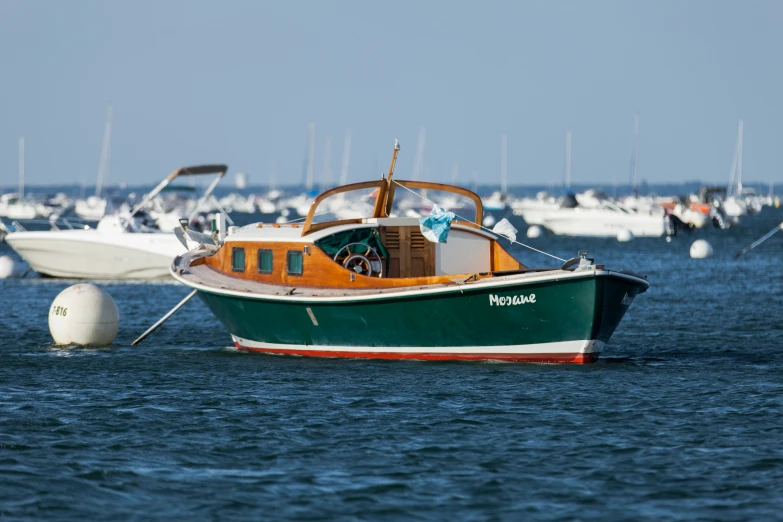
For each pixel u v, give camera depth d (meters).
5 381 72.81
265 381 71.88
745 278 171.38
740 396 66.75
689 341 95.62
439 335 75.69
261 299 80.38
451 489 47.75
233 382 71.75
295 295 78.25
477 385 69.00
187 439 56.28
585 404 64.06
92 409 63.47
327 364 77.88
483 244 82.75
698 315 117.31
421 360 77.38
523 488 47.88
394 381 70.69
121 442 55.59
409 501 46.09
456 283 73.88
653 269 193.75
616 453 53.47
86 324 91.25
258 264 83.81
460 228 82.00
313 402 64.94
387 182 82.38
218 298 84.19
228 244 86.56
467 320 74.12
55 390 69.44
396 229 81.31
